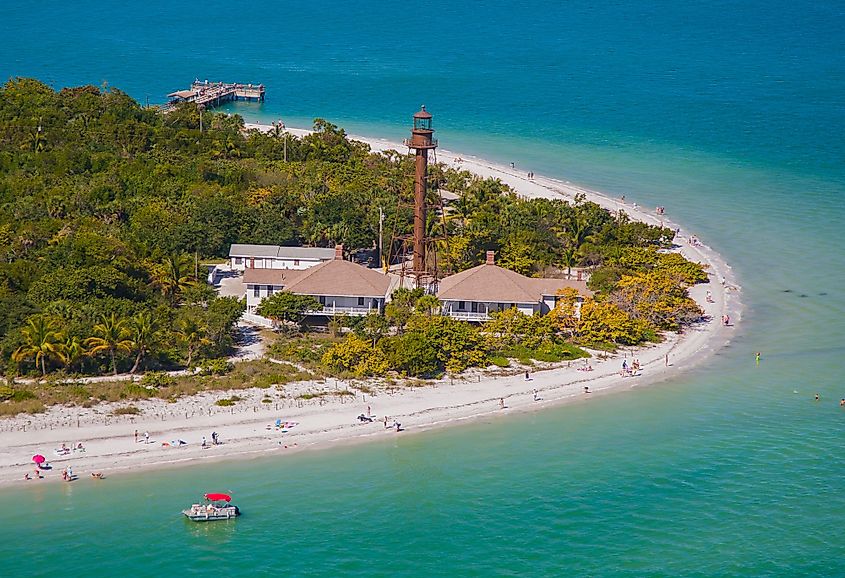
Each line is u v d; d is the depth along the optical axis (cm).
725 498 11462
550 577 10038
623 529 10856
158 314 14700
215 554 10306
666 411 13588
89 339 13625
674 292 17000
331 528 10794
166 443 12081
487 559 10312
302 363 14300
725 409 13700
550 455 12350
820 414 13588
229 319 14550
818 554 10406
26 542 10388
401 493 11438
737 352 15650
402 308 15188
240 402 13062
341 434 12569
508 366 14650
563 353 15100
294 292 15612
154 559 10225
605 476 11894
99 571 10000
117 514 10875
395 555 10356
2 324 14062
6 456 11631
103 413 12581
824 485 11738
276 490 11419
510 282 15925
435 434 12738
